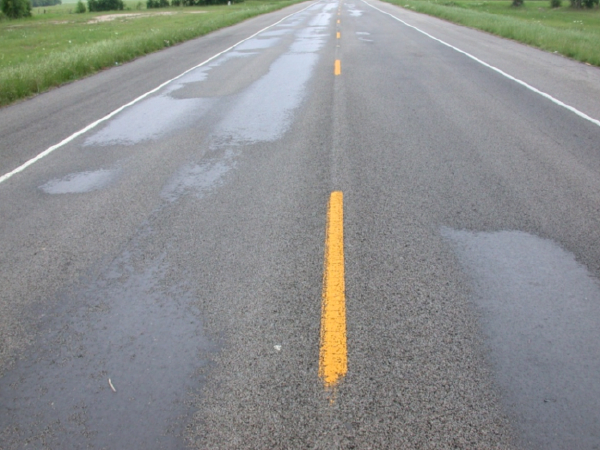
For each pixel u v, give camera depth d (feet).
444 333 9.71
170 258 12.75
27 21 129.39
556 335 9.61
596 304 10.48
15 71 37.63
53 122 26.81
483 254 12.44
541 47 50.08
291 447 7.44
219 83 35.24
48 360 9.48
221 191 16.81
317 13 110.01
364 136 22.13
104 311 10.83
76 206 16.15
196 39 66.69
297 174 18.01
